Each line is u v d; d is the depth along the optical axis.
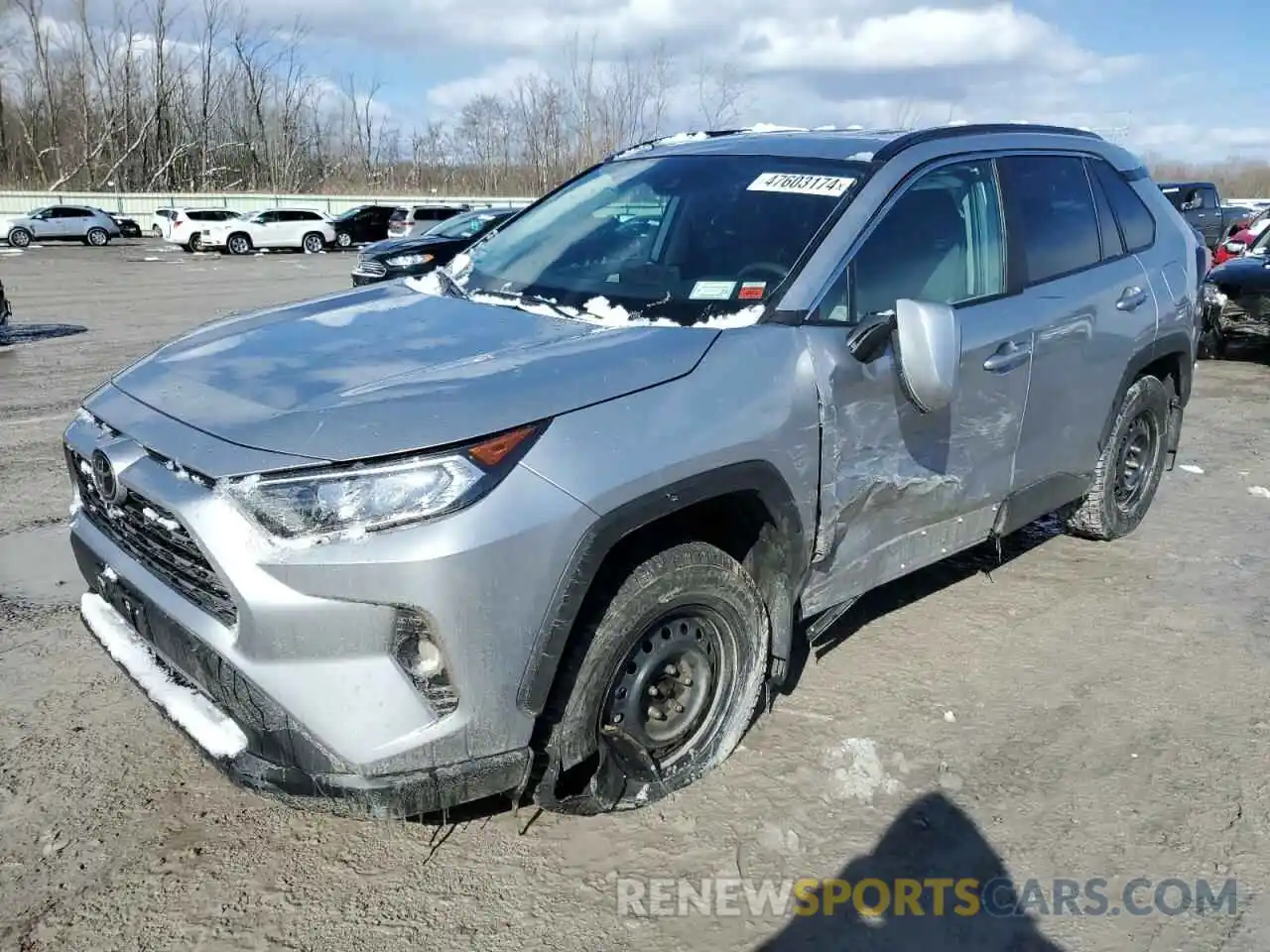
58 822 2.85
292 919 2.52
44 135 57.25
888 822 2.93
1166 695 3.66
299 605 2.27
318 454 2.30
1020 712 3.53
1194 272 5.02
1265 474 6.52
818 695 3.59
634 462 2.52
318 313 3.32
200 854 2.75
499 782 2.49
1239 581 4.71
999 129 4.09
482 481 2.32
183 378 2.80
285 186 61.03
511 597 2.36
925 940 2.50
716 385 2.76
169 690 2.68
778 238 3.25
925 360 2.96
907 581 4.63
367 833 2.85
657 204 3.66
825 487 3.06
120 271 24.00
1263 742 3.38
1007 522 4.04
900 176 3.46
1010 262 3.84
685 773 2.98
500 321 3.09
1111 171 4.64
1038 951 2.48
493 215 18.14
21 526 5.14
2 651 3.80
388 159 62.66
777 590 3.05
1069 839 2.88
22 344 11.52
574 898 2.61
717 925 2.53
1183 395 5.16
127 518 2.66
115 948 2.42
